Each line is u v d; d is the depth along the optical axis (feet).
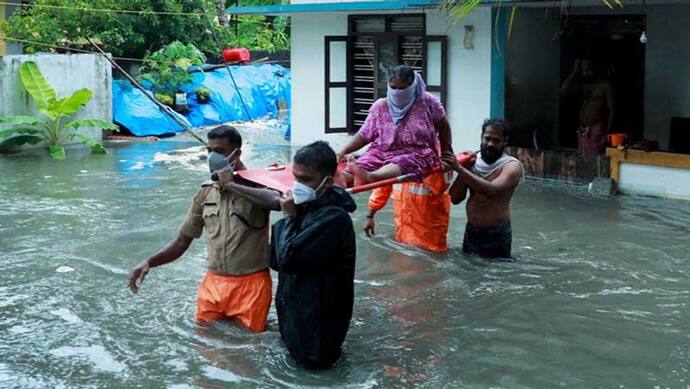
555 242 30.01
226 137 20.35
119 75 64.59
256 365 19.21
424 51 45.47
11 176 43.14
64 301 23.79
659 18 45.19
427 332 21.36
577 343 20.68
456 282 25.20
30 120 50.93
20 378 18.84
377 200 28.99
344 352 20.03
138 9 65.51
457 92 44.93
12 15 62.95
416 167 25.61
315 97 51.57
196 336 20.85
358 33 48.55
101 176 43.27
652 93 46.19
